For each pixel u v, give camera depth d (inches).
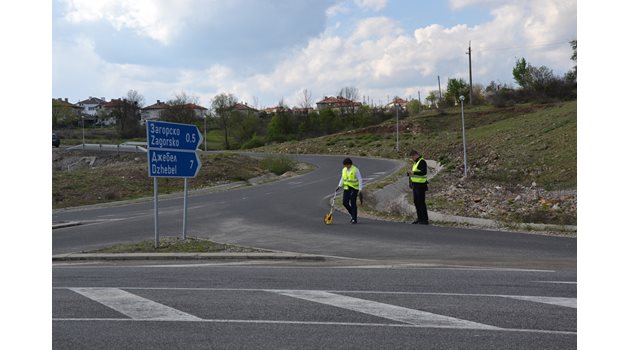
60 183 1412.4
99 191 1346.0
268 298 310.8
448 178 1448.1
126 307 293.1
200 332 245.1
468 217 703.1
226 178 1658.5
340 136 3427.7
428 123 3334.2
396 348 219.8
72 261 482.9
